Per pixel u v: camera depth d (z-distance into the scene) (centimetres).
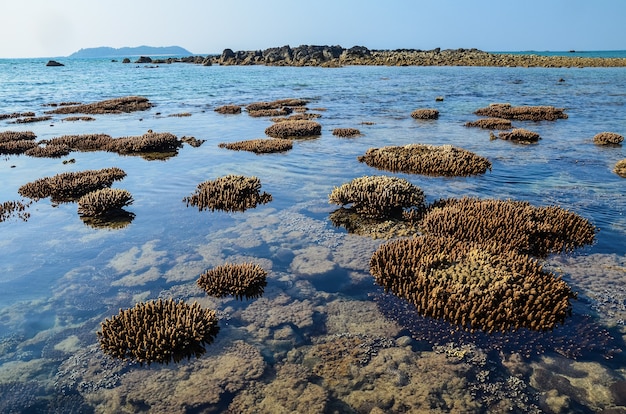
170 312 591
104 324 571
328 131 2370
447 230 879
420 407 447
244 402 459
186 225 980
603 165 1513
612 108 3111
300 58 12788
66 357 534
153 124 2681
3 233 934
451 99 3900
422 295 637
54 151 1773
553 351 531
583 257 792
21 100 4266
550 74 6956
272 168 1526
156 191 1255
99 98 4444
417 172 1448
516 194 1188
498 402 454
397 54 13038
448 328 580
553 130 2295
